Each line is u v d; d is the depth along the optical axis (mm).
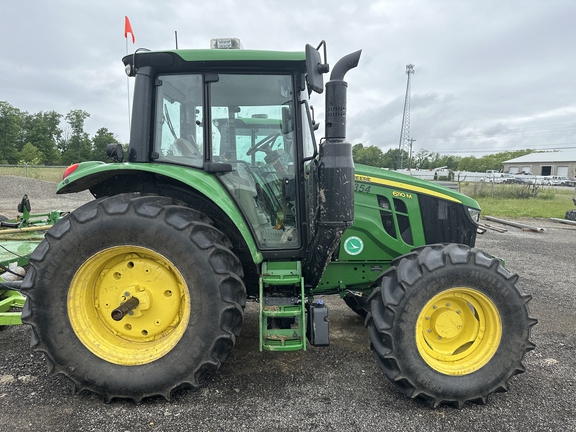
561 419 2457
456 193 3406
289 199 3059
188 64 2799
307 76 2438
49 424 2324
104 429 2285
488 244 8648
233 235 2988
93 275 2613
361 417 2439
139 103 2795
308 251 2895
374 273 3350
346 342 3570
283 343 2646
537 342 3648
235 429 2299
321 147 2613
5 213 11328
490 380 2568
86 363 2510
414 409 2543
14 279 3852
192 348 2512
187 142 2943
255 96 2945
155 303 2639
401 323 2525
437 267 2549
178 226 2482
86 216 2494
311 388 2766
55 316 2500
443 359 2668
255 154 3018
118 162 2971
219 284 2498
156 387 2518
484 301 2623
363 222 3225
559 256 7496
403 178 3350
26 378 2814
